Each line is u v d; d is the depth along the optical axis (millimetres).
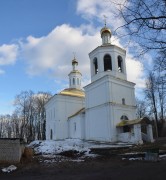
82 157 25797
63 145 33625
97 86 41500
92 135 41031
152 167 16578
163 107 48938
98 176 14328
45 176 15633
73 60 60500
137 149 28297
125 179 12820
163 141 34750
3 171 18438
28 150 25078
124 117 39781
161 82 12922
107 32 43625
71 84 59406
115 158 23312
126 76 42719
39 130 69125
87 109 43250
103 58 41906
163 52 8945
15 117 75062
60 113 50906
